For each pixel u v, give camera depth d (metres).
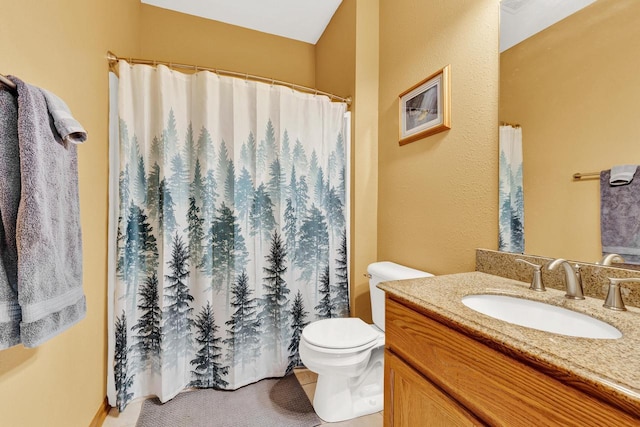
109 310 1.45
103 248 1.40
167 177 1.54
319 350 1.30
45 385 0.93
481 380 0.64
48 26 0.95
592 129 0.84
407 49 1.66
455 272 1.32
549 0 0.96
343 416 1.40
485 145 1.18
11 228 0.68
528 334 0.58
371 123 1.94
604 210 0.81
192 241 1.62
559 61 0.92
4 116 0.69
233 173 1.65
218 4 2.14
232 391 1.62
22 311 0.67
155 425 1.34
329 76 2.32
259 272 1.73
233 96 1.66
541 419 0.52
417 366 0.83
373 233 1.96
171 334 1.54
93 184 1.29
